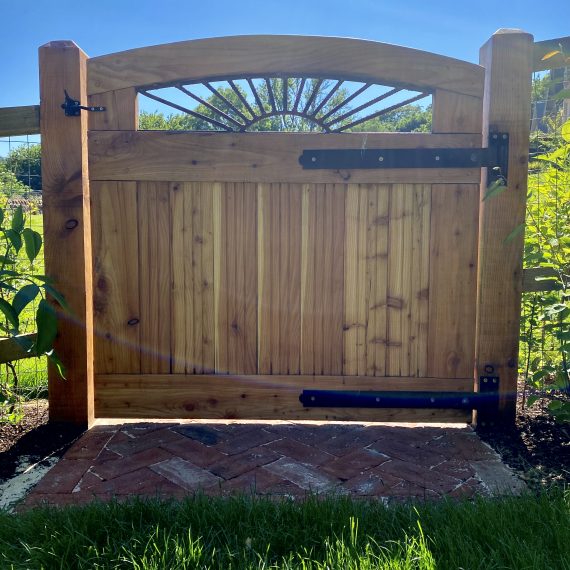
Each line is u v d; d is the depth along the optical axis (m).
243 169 3.16
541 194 3.21
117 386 3.27
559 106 3.26
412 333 3.25
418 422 3.31
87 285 3.16
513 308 3.17
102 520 1.98
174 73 3.11
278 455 2.82
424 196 3.17
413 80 3.13
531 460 2.75
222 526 1.99
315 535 1.93
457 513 2.05
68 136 3.07
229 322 3.24
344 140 3.15
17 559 1.79
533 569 1.68
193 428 3.22
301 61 3.10
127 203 3.17
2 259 2.67
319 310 3.24
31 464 2.70
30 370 3.92
